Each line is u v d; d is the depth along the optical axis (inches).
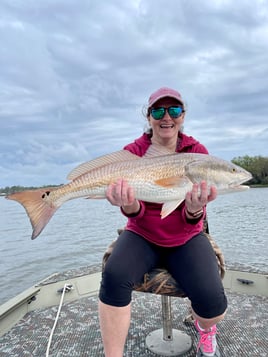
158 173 41.2
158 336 45.6
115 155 42.6
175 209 42.4
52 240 203.0
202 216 41.6
